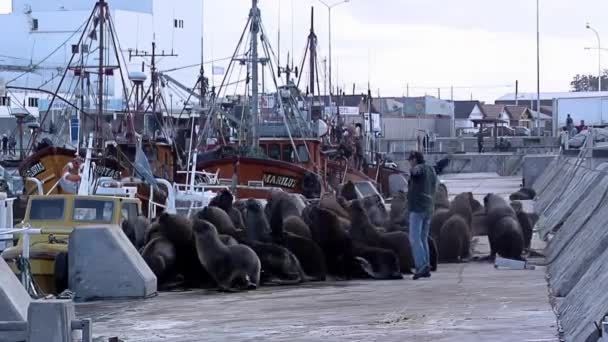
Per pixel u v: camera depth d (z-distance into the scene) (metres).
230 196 27.30
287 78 61.34
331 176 53.44
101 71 41.75
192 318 17.77
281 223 24.03
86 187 29.33
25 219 24.27
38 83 74.56
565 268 21.17
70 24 83.88
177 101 75.69
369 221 25.25
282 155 48.25
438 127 123.38
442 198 32.81
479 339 14.43
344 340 14.89
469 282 22.17
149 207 32.12
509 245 26.53
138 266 20.83
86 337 12.42
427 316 16.95
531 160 61.44
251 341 15.15
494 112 144.88
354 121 76.88
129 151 41.62
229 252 22.20
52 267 22.03
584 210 27.28
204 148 49.66
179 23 85.56
